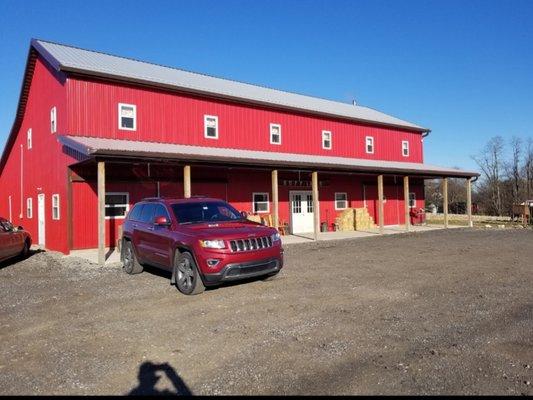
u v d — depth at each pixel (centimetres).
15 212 2338
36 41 1898
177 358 485
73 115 1600
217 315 652
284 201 2200
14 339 564
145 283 913
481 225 2792
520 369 435
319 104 2723
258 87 2698
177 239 826
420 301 715
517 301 705
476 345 503
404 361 460
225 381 423
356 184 2566
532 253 1312
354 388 400
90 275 1036
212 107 2012
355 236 1991
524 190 4884
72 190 1569
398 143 2936
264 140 2202
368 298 739
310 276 951
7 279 1022
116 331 587
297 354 486
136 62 2238
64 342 547
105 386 419
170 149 1566
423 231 2275
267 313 654
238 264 776
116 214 1661
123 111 1734
